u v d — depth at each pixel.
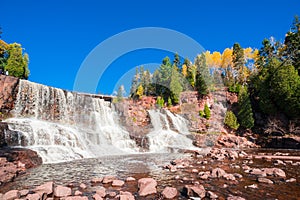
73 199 4.09
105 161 11.12
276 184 5.64
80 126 19.94
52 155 11.49
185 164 9.07
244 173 7.16
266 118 27.97
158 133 23.75
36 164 9.70
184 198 4.46
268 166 8.74
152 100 29.19
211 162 9.97
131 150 18.41
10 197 4.12
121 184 5.60
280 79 25.88
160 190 5.05
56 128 15.01
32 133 12.89
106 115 24.22
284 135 23.75
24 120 15.48
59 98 19.92
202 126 26.19
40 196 4.20
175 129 26.44
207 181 6.00
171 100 29.78
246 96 28.45
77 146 14.98
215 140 24.47
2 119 14.67
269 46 37.19
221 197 4.53
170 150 18.73
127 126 25.14
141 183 5.12
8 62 29.17
